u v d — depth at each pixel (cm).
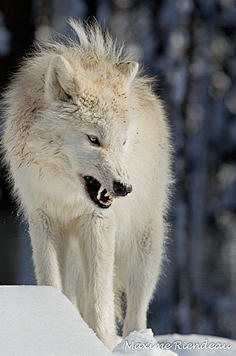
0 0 2773
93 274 1027
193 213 3656
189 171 3712
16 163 1029
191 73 3350
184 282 2258
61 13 3148
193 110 3919
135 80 1130
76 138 948
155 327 2211
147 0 3441
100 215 1024
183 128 3130
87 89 961
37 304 810
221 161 4056
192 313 2228
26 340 728
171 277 2277
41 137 970
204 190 3825
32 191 1022
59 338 742
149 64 3294
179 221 2925
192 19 3384
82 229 1041
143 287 1198
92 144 945
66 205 1023
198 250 2625
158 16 3400
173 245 2638
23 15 2794
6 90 1115
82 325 777
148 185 1134
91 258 1033
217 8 3847
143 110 1104
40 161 982
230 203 3912
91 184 956
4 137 1084
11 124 1037
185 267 2352
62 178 983
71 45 1120
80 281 1121
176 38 3341
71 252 1108
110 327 1019
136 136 1020
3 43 2741
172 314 2219
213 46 3941
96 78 985
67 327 768
